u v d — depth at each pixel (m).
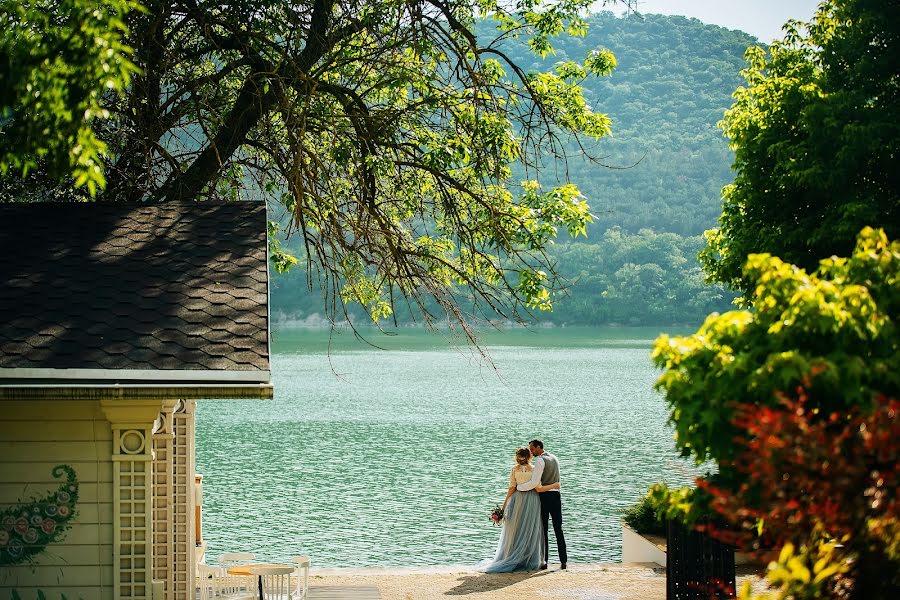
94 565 8.72
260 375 8.35
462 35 16.47
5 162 8.38
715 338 7.34
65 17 8.67
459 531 26.02
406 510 29.47
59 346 8.54
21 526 8.69
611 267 178.50
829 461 5.80
